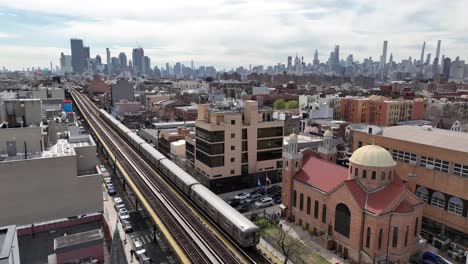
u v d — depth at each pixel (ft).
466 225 172.76
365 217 154.81
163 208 196.75
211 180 254.27
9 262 99.81
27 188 161.27
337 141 355.36
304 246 172.86
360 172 163.43
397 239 153.07
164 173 272.72
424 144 192.95
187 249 148.46
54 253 138.21
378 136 221.66
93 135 463.01
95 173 193.16
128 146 379.55
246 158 268.21
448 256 168.25
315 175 192.03
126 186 270.26
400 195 153.79
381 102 483.92
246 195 241.76
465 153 171.94
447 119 461.78
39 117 212.23
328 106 520.83
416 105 504.43
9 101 206.08
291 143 201.05
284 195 210.18
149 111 608.60
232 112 268.00
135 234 188.34
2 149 175.63
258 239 158.51
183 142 341.41
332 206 172.55
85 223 171.12
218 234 169.07
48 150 191.72
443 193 183.21
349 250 162.40
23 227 158.81
